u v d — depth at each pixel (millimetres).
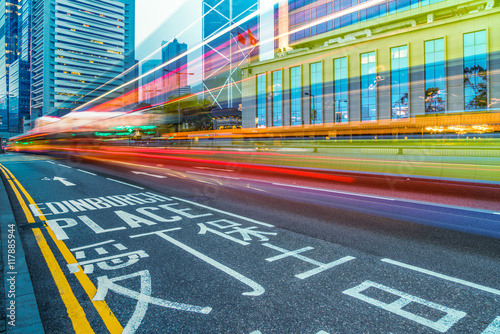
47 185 10742
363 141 40812
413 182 11617
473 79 42188
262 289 3287
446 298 3078
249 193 9234
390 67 49375
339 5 55031
